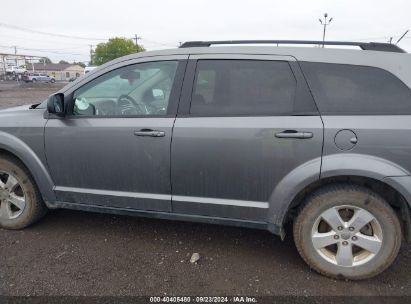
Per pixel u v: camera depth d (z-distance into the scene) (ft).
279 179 8.83
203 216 9.70
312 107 8.61
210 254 10.30
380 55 8.66
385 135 8.15
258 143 8.77
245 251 10.50
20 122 10.70
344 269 8.96
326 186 8.82
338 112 8.48
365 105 8.44
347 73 8.64
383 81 8.47
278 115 8.75
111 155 9.94
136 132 9.57
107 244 10.77
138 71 10.02
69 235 11.30
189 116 9.31
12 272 9.26
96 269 9.45
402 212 8.80
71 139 10.19
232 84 9.21
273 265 9.77
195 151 9.21
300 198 9.18
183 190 9.63
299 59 8.87
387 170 8.14
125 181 10.04
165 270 9.46
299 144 8.52
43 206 11.60
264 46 9.29
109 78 10.20
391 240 8.59
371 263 8.79
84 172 10.36
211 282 8.98
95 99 10.31
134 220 12.42
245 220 9.40
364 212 8.60
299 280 9.09
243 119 8.93
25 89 112.98
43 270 9.37
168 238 11.20
